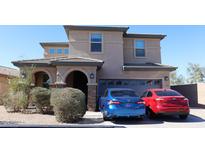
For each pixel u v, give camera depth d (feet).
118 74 70.23
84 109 41.91
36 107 53.98
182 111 41.37
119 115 38.52
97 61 60.85
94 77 60.85
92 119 43.80
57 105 40.11
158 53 78.02
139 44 77.66
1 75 85.76
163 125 37.60
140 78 70.08
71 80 72.18
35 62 63.57
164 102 41.19
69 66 61.31
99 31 71.36
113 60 70.79
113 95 41.45
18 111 54.80
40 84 70.85
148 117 45.19
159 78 70.03
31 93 53.36
